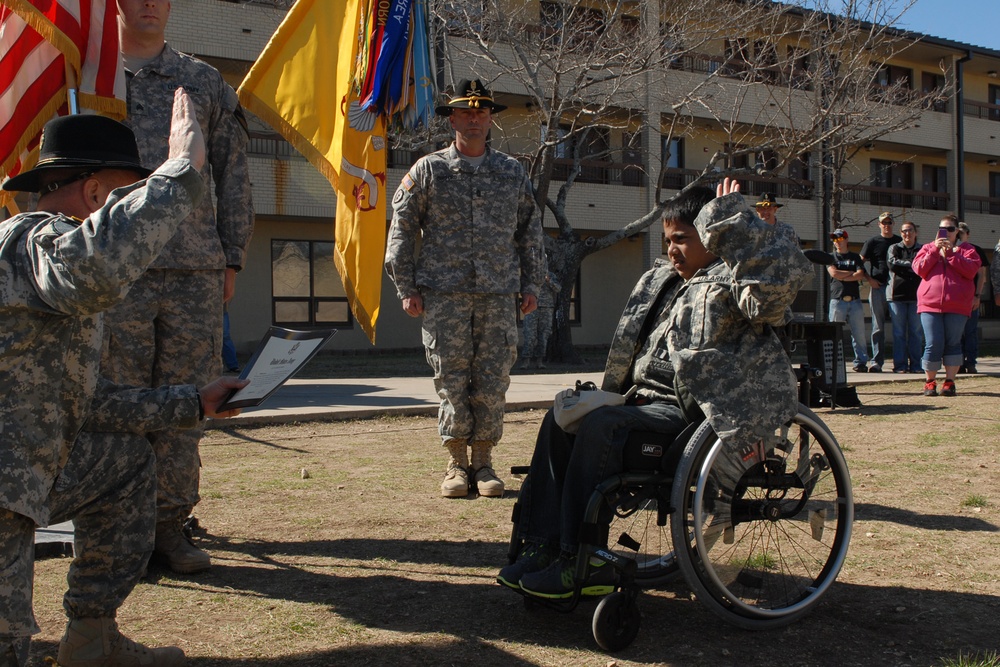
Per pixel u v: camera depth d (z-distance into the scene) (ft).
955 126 98.48
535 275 17.80
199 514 15.24
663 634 10.02
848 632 10.05
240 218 13.33
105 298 6.84
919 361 39.91
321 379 40.78
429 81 17.84
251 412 25.82
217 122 13.28
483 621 10.38
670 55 55.72
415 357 67.46
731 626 10.28
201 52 60.75
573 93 53.26
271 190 65.57
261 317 70.23
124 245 6.78
